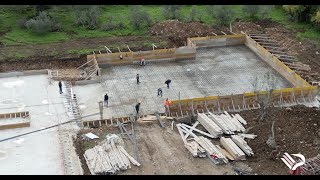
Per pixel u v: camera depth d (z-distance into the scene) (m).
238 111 33.97
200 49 44.88
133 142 30.14
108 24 48.06
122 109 34.50
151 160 28.48
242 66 41.53
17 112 33.22
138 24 48.25
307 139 30.50
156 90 37.25
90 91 36.94
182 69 40.84
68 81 38.22
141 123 32.41
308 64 41.66
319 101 35.75
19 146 29.88
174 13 51.00
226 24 49.78
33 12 49.75
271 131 31.28
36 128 31.86
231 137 30.56
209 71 40.53
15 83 37.62
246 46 45.62
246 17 51.44
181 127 31.88
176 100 33.53
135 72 40.16
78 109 34.41
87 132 31.42
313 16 48.09
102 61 40.78
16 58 41.19
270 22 50.62
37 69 40.09
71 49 43.22
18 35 45.38
